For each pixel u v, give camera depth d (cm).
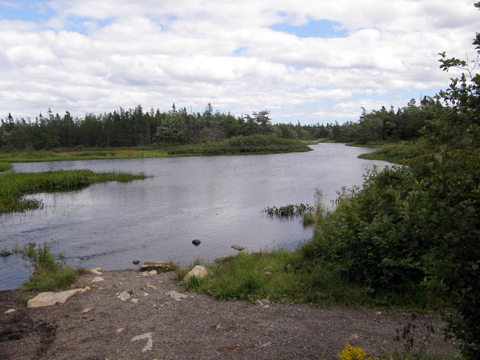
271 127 9356
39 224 1227
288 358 356
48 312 515
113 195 1833
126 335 430
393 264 476
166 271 754
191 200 1655
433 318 424
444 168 251
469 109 277
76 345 407
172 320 473
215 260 806
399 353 343
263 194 1775
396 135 7394
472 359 234
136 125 8031
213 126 8875
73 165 3884
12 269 780
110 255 893
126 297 571
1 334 444
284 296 535
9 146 7625
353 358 247
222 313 491
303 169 3011
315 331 416
